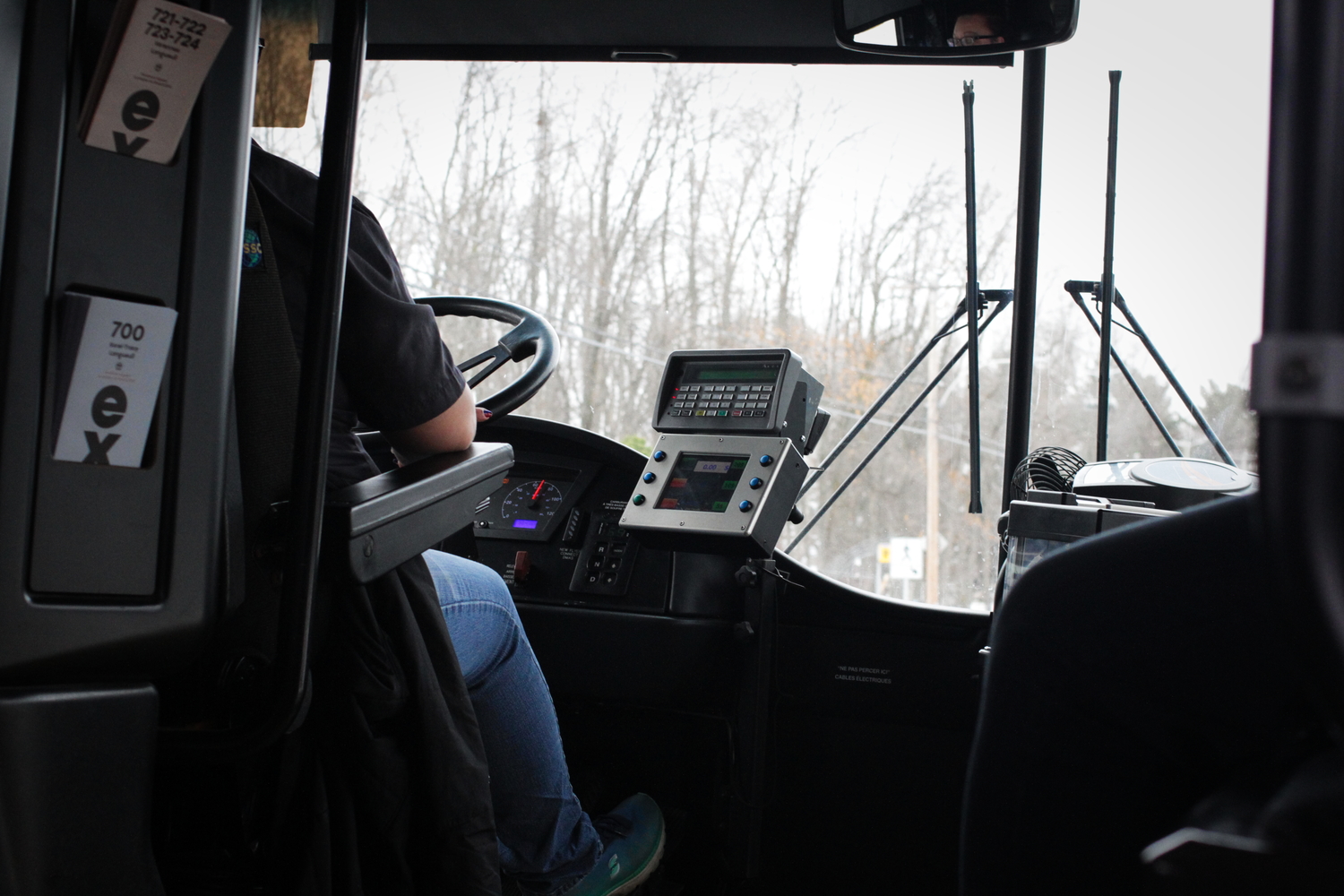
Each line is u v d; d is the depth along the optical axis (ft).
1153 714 2.09
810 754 6.56
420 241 22.36
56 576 2.42
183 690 3.14
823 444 17.61
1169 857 1.40
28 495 2.37
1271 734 1.99
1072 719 2.16
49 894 2.42
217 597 2.75
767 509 5.90
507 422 6.88
